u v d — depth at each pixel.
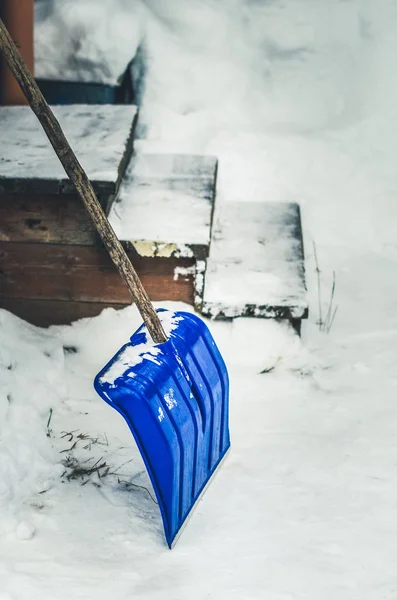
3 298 4.44
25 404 3.88
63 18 5.34
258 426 3.99
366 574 3.32
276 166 5.33
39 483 3.64
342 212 5.29
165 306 4.41
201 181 4.78
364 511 3.57
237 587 3.26
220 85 5.43
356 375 4.30
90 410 4.04
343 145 5.40
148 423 3.32
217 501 3.61
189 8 5.48
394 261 5.18
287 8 5.54
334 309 4.80
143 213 4.51
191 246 4.31
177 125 5.37
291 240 4.78
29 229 4.34
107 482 3.68
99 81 5.37
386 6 5.54
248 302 4.37
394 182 5.36
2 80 5.00
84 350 4.36
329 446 3.88
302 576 3.31
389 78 5.48
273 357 4.34
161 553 3.39
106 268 4.38
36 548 3.38
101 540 3.43
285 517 3.54
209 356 3.70
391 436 3.93
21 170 4.29
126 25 5.37
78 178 3.48
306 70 5.49
